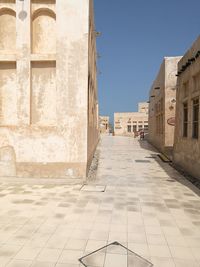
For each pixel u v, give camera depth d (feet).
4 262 11.79
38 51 29.58
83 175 28.55
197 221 17.12
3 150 29.14
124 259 12.14
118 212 18.67
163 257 12.39
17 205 20.10
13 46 29.73
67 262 11.82
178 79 40.93
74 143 28.66
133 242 13.94
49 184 27.53
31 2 28.84
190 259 12.25
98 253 12.69
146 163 43.39
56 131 28.71
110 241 14.03
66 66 28.50
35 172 28.91
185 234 15.06
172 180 29.84
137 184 27.63
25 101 28.84
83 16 28.32
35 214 18.11
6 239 14.16
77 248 13.19
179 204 20.71
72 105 28.60
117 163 43.06
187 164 34.40
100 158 49.16
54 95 29.22
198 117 30.58
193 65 32.37
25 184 27.45
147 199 22.03
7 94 29.66
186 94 37.09
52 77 29.25
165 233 15.16
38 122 29.40
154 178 30.94
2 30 29.81
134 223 16.63
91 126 38.91
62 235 14.73
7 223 16.46
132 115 163.02
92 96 41.24
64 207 19.69
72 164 28.68
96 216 17.81
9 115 29.63
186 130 37.37
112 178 30.71
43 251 12.85
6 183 27.89
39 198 22.11
